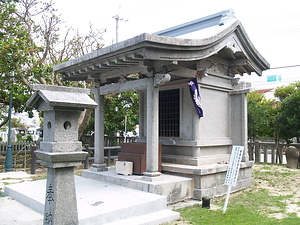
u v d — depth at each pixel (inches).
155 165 255.3
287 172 422.0
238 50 304.3
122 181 265.4
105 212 182.2
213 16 339.3
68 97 142.3
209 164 298.0
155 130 257.0
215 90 325.1
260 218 206.2
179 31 381.4
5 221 186.1
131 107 616.4
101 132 321.4
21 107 547.2
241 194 289.4
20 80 426.3
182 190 254.8
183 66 289.0
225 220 201.6
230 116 343.3
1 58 349.1
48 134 146.5
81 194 230.2
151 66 255.9
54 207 137.6
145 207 206.2
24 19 465.7
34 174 408.5
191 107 300.7
